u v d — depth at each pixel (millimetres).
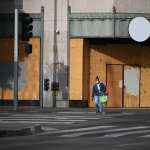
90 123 31109
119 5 46031
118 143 21766
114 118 34906
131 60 48219
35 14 46562
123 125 30000
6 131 25031
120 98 47938
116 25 46000
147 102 48125
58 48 46438
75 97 46312
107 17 45906
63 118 34469
